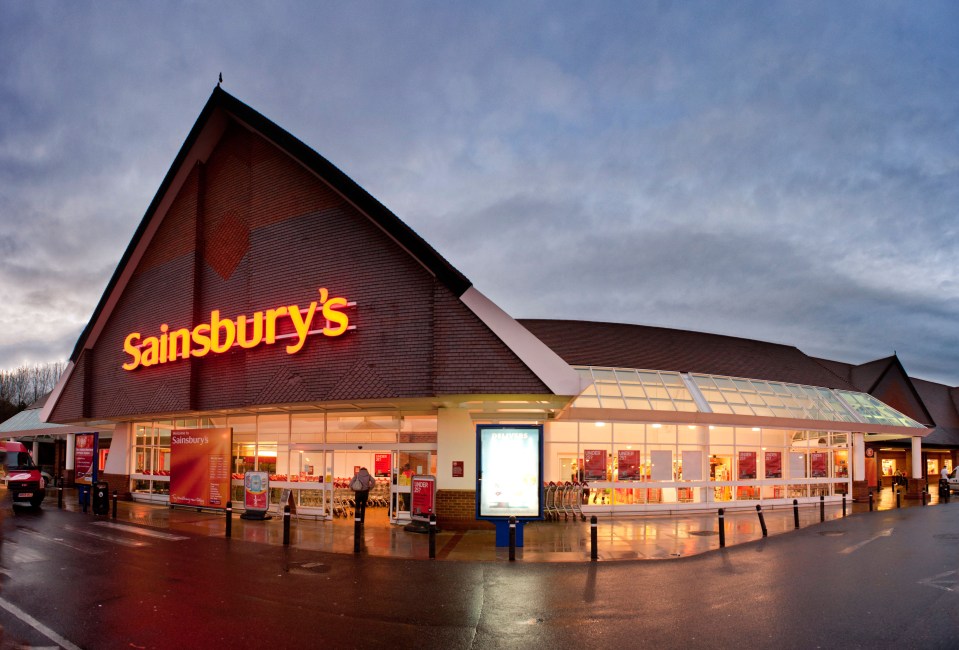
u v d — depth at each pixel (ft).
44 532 60.80
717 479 85.51
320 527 63.87
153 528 63.67
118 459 97.19
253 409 72.02
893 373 132.36
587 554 49.83
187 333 74.13
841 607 33.09
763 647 26.81
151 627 29.35
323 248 64.34
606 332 102.32
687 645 27.14
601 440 80.18
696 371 97.09
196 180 77.41
